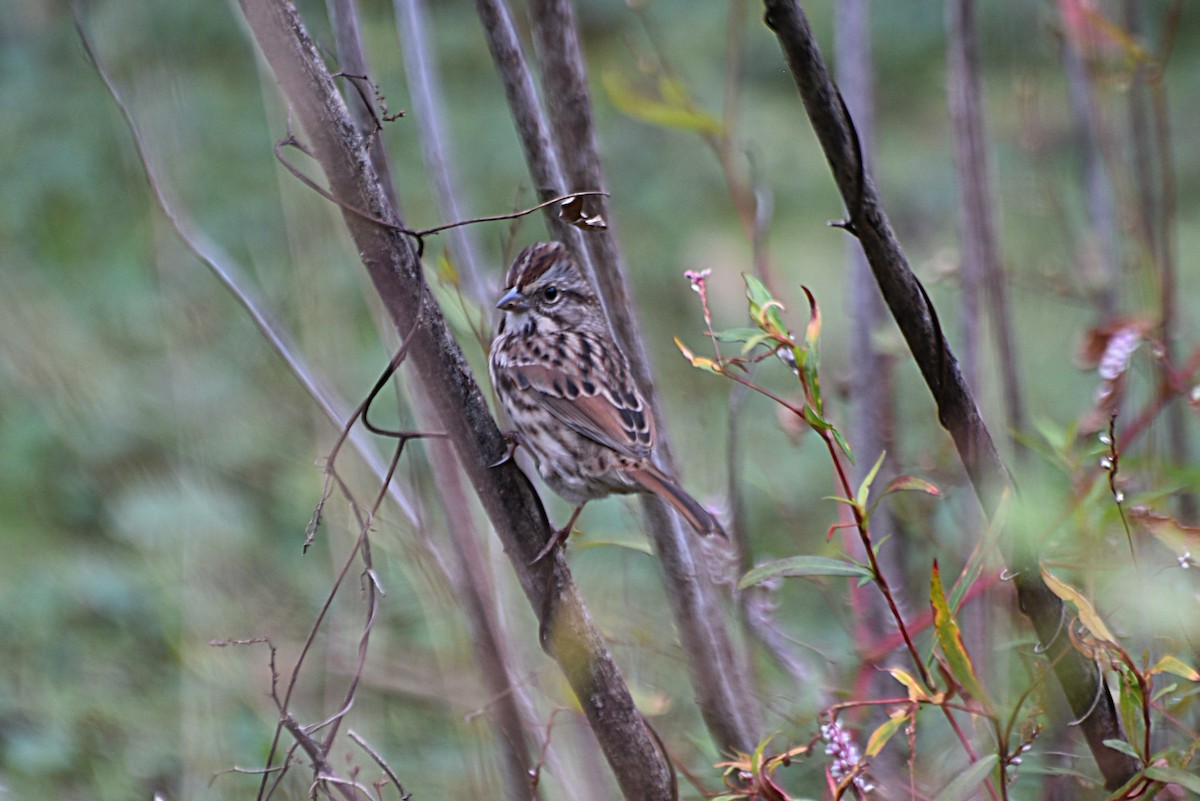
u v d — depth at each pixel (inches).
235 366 545.0
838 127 237.0
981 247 366.0
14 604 512.4
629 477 327.0
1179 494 322.3
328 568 492.7
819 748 326.0
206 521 478.0
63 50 912.3
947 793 249.9
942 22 912.3
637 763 277.6
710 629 326.0
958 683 266.2
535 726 312.5
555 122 328.2
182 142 666.8
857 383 382.9
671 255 744.3
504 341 361.1
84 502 568.7
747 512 514.9
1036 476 331.3
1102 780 284.7
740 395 370.3
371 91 307.0
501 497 271.4
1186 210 761.6
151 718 455.8
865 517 262.1
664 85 379.9
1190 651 283.7
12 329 571.5
